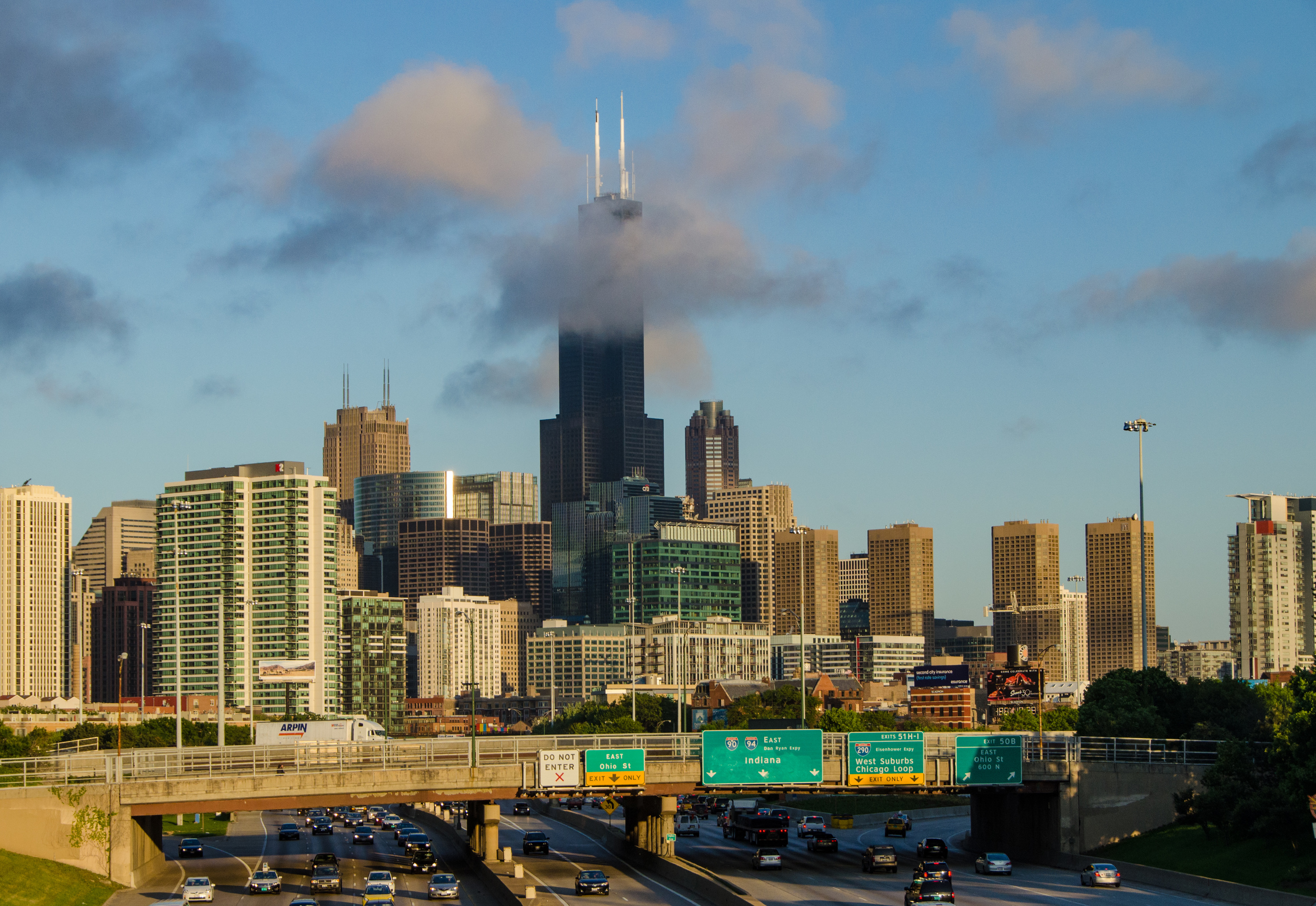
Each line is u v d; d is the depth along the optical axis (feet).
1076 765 479.82
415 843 505.25
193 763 422.82
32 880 368.89
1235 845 433.48
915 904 365.20
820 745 455.22
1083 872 425.69
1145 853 455.63
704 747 450.30
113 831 401.29
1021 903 373.20
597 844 584.81
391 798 430.61
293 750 469.57
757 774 451.53
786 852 540.11
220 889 419.54
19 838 394.52
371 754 444.55
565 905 388.57
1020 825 508.94
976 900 381.19
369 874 430.61
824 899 390.42
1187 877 400.47
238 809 413.59
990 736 470.39
